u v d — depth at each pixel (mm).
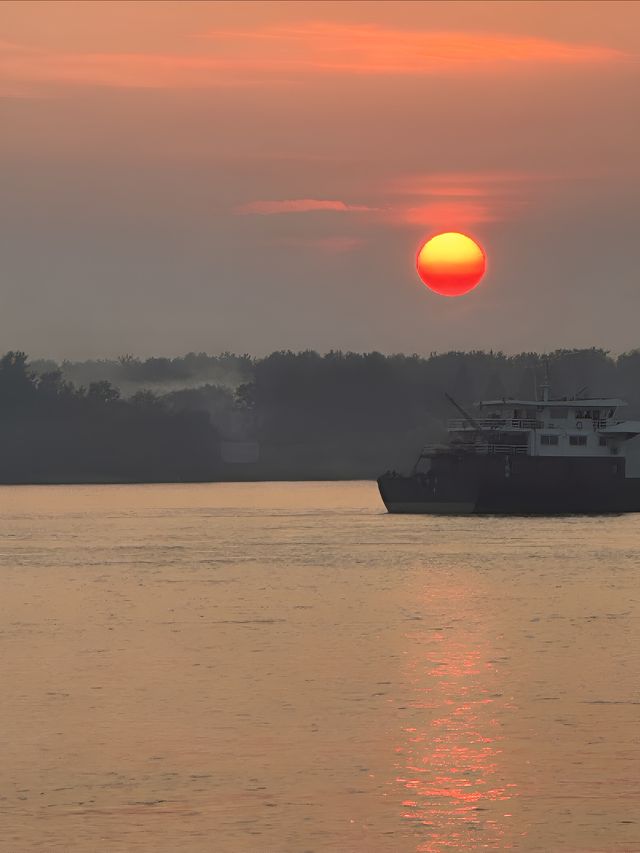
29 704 167625
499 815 122500
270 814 122938
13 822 120938
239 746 145750
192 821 121188
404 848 114625
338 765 138125
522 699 169375
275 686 178875
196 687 178500
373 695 172375
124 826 119938
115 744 146750
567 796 127688
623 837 116750
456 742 147125
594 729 153000
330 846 115125
